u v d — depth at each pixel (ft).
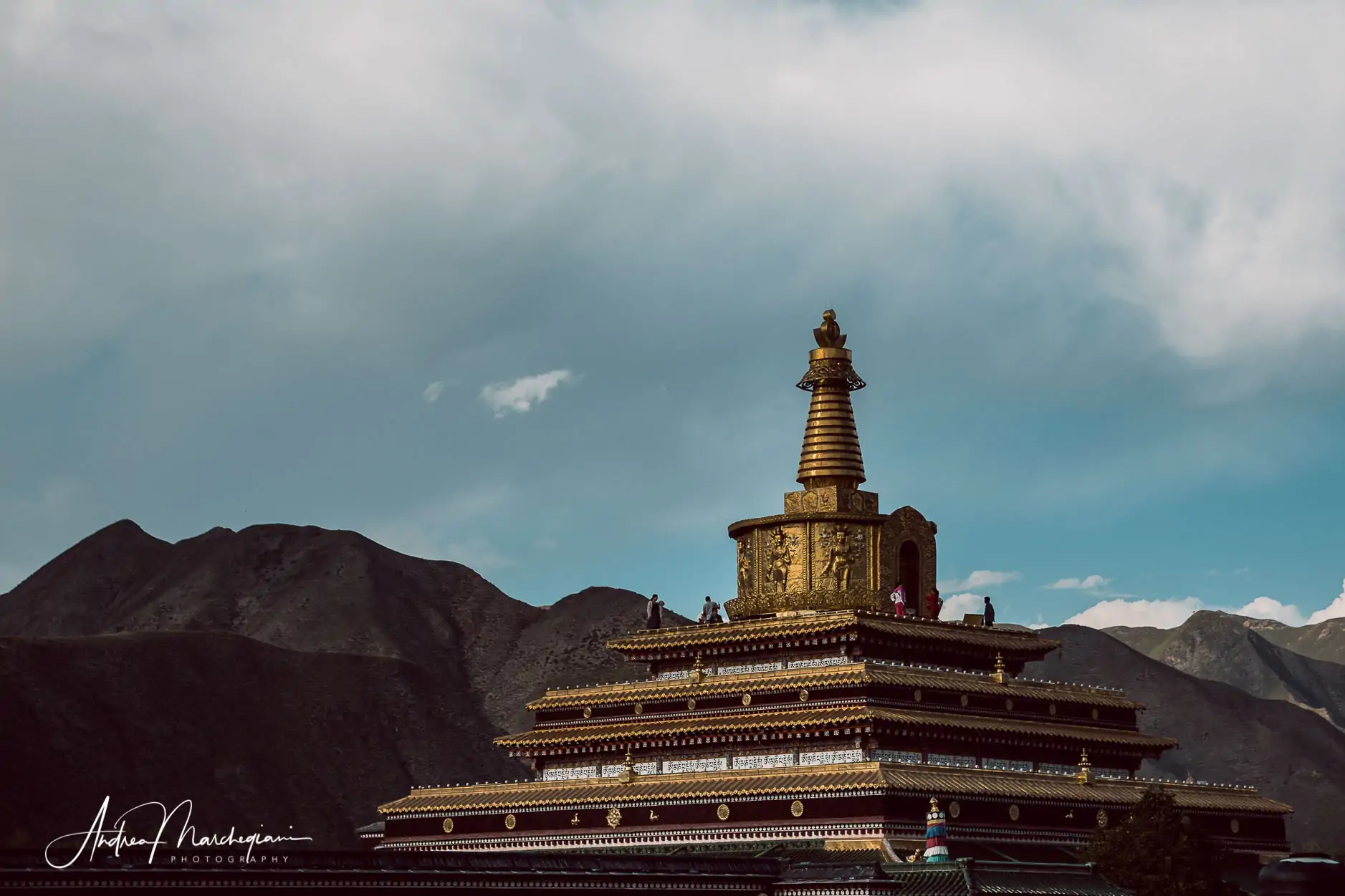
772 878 257.14
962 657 318.45
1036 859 282.97
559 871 246.88
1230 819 322.34
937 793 276.62
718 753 299.99
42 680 626.64
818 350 336.29
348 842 627.46
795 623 305.94
